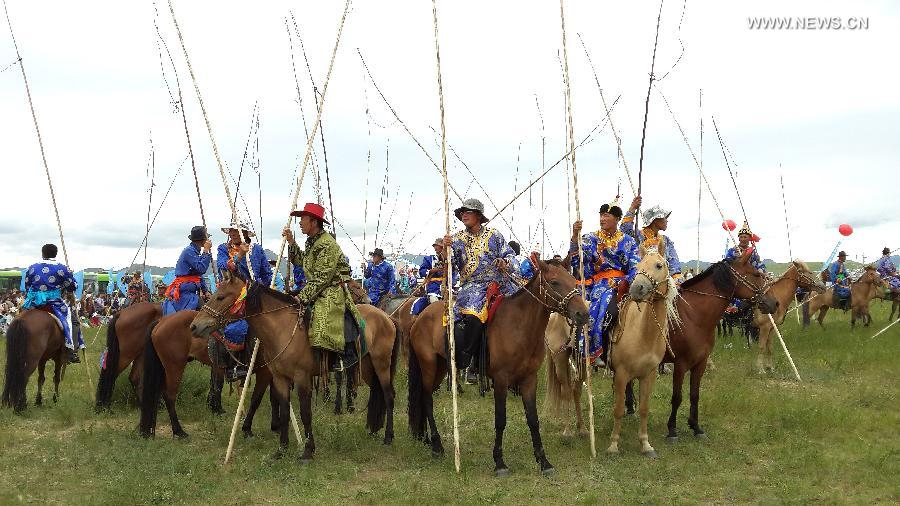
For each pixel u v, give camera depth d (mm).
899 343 16609
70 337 11414
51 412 10695
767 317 13430
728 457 8000
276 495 6992
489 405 11250
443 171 7691
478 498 6664
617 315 8188
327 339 8000
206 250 10445
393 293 14555
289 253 8469
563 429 9211
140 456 8062
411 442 8656
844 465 7527
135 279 24953
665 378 13242
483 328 7625
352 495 6988
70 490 7156
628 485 7094
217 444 8938
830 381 12625
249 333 9062
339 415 10672
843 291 20719
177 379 9297
